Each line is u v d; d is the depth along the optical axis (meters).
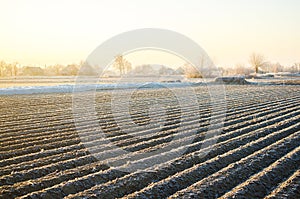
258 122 14.44
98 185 6.75
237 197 6.09
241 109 18.86
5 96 26.98
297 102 22.66
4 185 6.86
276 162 8.02
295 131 12.00
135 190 6.79
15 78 69.31
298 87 39.25
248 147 9.58
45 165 8.30
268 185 6.80
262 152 8.96
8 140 11.11
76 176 7.50
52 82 50.88
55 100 23.81
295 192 6.37
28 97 26.12
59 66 92.12
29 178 7.35
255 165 7.95
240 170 7.55
